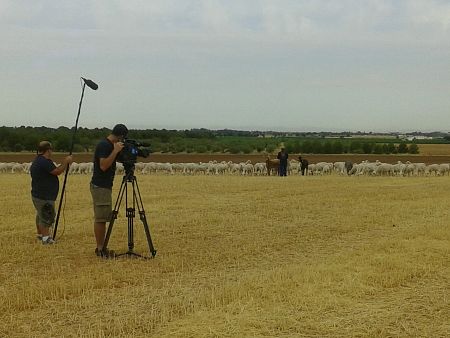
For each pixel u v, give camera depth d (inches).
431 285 362.9
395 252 457.1
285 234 561.6
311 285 352.8
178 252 472.1
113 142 465.1
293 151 3511.3
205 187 1058.7
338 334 276.7
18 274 393.1
